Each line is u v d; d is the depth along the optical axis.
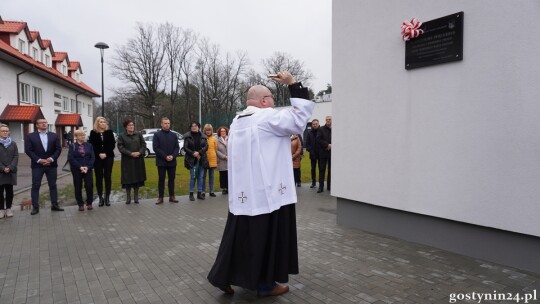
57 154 7.12
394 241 4.84
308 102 3.05
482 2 3.82
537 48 3.42
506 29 3.64
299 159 10.50
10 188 6.62
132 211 7.15
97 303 3.14
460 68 4.03
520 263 3.72
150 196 9.36
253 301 3.14
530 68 3.47
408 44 4.55
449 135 4.17
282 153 3.16
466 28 3.96
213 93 50.72
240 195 3.07
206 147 8.48
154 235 5.36
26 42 26.72
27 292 3.37
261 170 3.02
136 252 4.55
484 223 3.89
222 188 9.31
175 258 4.32
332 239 4.98
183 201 8.29
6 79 22.33
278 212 3.13
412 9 4.51
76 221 6.29
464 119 4.02
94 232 5.54
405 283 3.47
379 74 4.96
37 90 27.73
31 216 6.71
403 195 4.72
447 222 4.34
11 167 6.43
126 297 3.25
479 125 3.88
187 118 49.16
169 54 47.50
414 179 4.58
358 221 5.56
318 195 9.02
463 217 4.07
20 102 24.22
